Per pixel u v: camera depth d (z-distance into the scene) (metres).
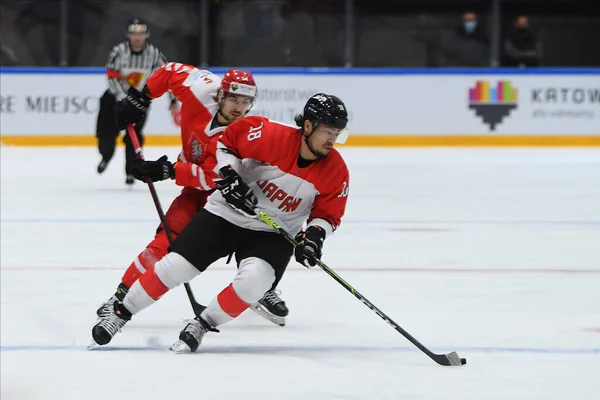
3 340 9.60
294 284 12.44
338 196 9.06
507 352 9.24
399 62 34.34
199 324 9.09
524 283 12.62
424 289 12.21
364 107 32.47
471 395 7.87
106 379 8.25
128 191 22.08
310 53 34.09
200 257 8.97
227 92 9.95
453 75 32.47
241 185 8.76
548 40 34.44
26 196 21.00
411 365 8.76
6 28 33.62
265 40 33.97
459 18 34.12
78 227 16.88
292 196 9.00
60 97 31.83
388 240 15.88
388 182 23.73
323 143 8.62
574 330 10.16
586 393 7.94
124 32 33.81
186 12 33.75
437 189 22.50
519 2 34.12
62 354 9.05
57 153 30.30
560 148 32.31
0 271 13.09
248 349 9.32
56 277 12.73
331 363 8.83
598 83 32.47
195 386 8.06
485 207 19.77
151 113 31.61
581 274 13.22
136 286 9.01
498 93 32.50
